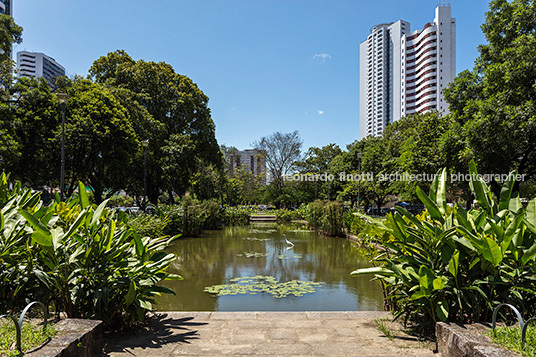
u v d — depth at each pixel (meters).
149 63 22.91
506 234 2.78
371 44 94.31
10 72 14.93
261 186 41.44
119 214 4.16
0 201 3.58
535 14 9.29
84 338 2.47
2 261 3.11
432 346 3.04
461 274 3.19
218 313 4.17
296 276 7.92
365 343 3.17
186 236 16.55
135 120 19.70
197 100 25.09
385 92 90.38
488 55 10.66
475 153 8.86
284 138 36.78
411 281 3.20
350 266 9.15
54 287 3.38
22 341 2.19
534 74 8.38
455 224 3.26
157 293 3.53
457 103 11.28
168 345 3.13
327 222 16.80
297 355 2.89
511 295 3.05
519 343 2.16
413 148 12.48
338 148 40.38
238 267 9.04
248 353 2.93
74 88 17.67
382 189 22.55
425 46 75.19
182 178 21.72
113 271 3.34
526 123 7.90
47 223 2.99
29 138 15.32
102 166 18.31
